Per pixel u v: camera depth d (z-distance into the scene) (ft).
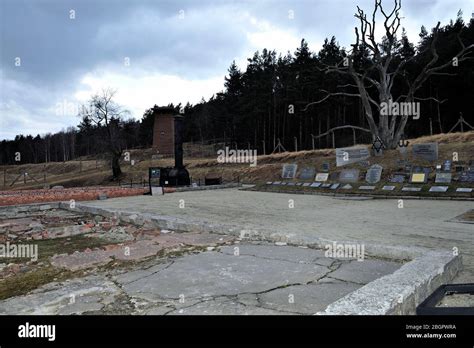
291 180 75.31
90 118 142.61
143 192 68.08
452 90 148.46
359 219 33.42
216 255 18.80
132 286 14.01
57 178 177.17
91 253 19.26
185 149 214.28
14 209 41.01
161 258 18.29
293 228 28.27
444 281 14.07
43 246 22.06
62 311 11.61
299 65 188.75
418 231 26.73
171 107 193.06
